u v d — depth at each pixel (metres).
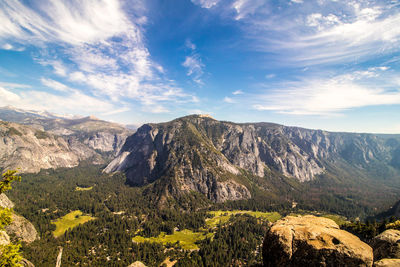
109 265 111.81
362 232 87.44
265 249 18.84
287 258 16.86
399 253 21.45
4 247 21.19
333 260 15.20
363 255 14.93
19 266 21.16
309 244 16.42
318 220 20.02
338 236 16.53
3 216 22.03
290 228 18.59
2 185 21.42
